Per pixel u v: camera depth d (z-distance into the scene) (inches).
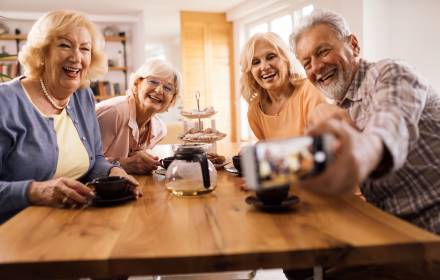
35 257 29.0
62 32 56.2
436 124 43.7
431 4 158.6
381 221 34.8
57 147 57.2
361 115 47.3
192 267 28.7
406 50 159.3
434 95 45.8
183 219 37.3
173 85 86.4
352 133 26.6
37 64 57.2
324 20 49.2
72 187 43.3
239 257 28.9
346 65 48.8
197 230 34.0
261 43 73.1
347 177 24.4
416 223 43.4
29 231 34.8
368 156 26.0
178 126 137.9
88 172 62.1
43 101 58.9
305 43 50.4
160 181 56.8
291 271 54.0
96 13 268.2
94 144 66.0
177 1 240.1
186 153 48.0
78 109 63.6
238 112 273.9
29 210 41.8
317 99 66.9
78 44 57.6
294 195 44.4
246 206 41.3
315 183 24.0
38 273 28.5
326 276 43.4
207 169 46.7
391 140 29.0
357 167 24.6
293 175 23.7
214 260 28.7
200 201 44.0
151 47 470.3
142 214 39.5
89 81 65.5
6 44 259.9
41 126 55.9
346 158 24.2
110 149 79.2
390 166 29.6
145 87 83.4
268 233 32.6
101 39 63.2
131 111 82.4
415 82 38.6
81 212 40.7
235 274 82.3
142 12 266.4
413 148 42.5
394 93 36.7
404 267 40.1
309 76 52.6
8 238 33.1
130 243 31.3
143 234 33.4
